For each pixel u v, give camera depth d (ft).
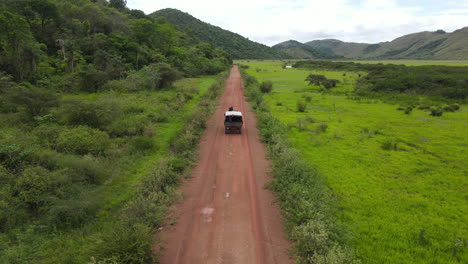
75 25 187.21
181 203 40.11
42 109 77.61
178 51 263.90
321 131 86.17
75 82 133.69
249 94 154.30
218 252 29.78
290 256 29.53
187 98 132.67
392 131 89.40
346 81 241.55
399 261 30.40
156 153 60.95
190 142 64.95
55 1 206.80
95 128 70.69
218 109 116.88
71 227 33.96
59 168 44.73
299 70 398.42
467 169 58.49
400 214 40.34
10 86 104.78
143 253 26.12
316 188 43.68
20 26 122.62
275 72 345.51
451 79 183.52
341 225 34.71
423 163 61.77
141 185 42.75
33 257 28.48
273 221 36.11
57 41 161.17
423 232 35.17
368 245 33.01
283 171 48.29
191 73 243.60
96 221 35.40
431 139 80.94
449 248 33.32
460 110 126.41
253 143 70.44
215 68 285.84
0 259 27.61
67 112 73.97
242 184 46.80
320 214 34.76
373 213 40.47
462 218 40.01
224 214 37.40
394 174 55.06
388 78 211.82
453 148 72.54
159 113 93.71
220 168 53.67
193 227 34.30
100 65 160.97
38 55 130.00
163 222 35.04
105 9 286.25
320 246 28.71
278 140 65.77
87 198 38.68
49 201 36.19
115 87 135.03
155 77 148.87
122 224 31.53
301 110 120.06
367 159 63.00
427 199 45.32
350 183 50.11
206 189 44.75
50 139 58.80
